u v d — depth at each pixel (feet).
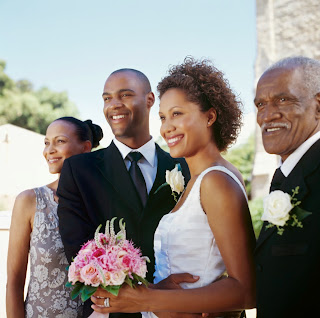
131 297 6.14
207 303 6.03
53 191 9.89
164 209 8.87
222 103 7.06
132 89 9.41
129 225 8.67
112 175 8.97
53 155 10.36
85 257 6.18
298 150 5.95
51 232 9.43
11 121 106.83
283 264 5.40
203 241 6.52
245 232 6.25
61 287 9.21
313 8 36.86
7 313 9.48
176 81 7.03
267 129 6.12
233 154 54.54
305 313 5.20
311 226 5.31
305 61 6.06
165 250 6.92
